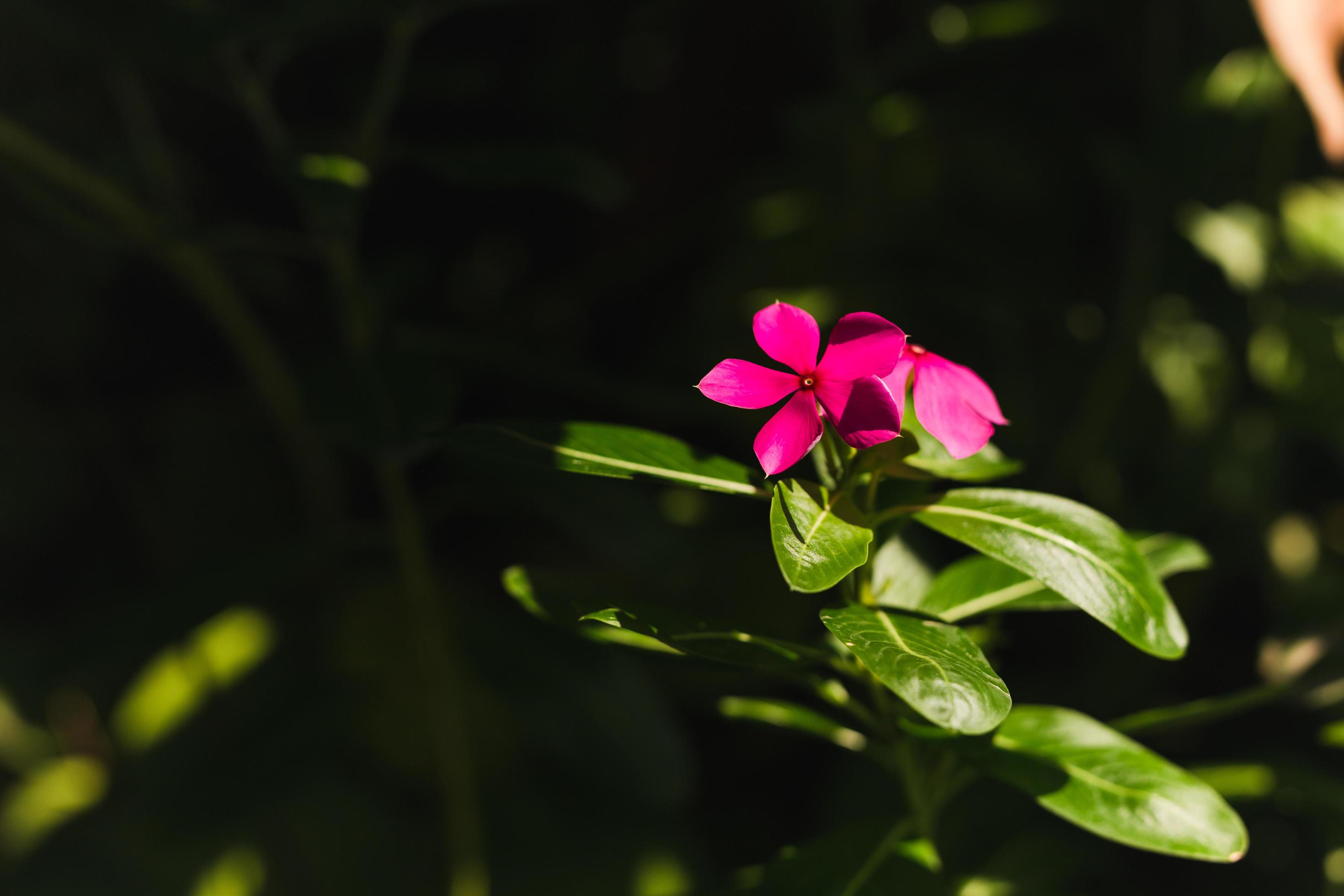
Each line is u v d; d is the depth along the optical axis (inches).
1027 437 60.4
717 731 61.3
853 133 60.7
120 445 65.7
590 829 54.0
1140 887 51.9
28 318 62.8
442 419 39.7
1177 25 57.9
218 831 49.8
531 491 44.6
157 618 44.1
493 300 69.6
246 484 65.7
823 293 60.7
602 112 69.7
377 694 55.4
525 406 63.8
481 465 45.0
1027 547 35.7
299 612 58.7
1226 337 58.9
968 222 63.8
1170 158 53.3
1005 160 62.9
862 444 34.6
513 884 52.0
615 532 45.5
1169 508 58.6
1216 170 53.0
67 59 56.1
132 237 47.6
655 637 35.8
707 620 36.5
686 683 55.4
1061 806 36.5
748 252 64.6
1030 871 42.4
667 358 65.2
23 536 65.0
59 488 65.7
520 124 68.4
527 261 72.0
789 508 35.1
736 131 71.0
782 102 70.2
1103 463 60.4
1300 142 58.6
